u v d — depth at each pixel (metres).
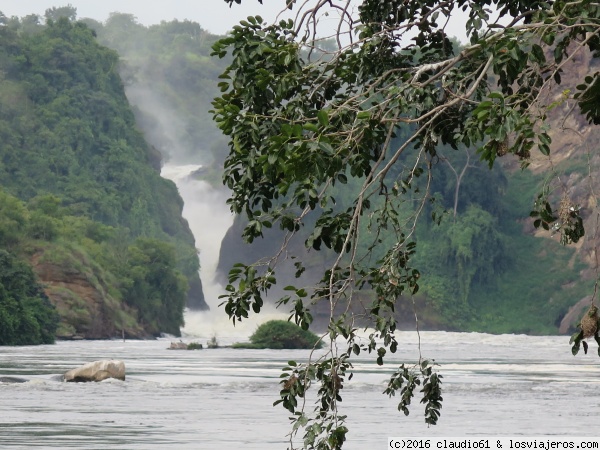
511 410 68.62
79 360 145.50
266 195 20.91
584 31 18.06
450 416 64.56
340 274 20.00
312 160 17.98
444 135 20.86
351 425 59.16
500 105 16.95
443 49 23.69
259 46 21.14
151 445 49.66
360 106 20.03
